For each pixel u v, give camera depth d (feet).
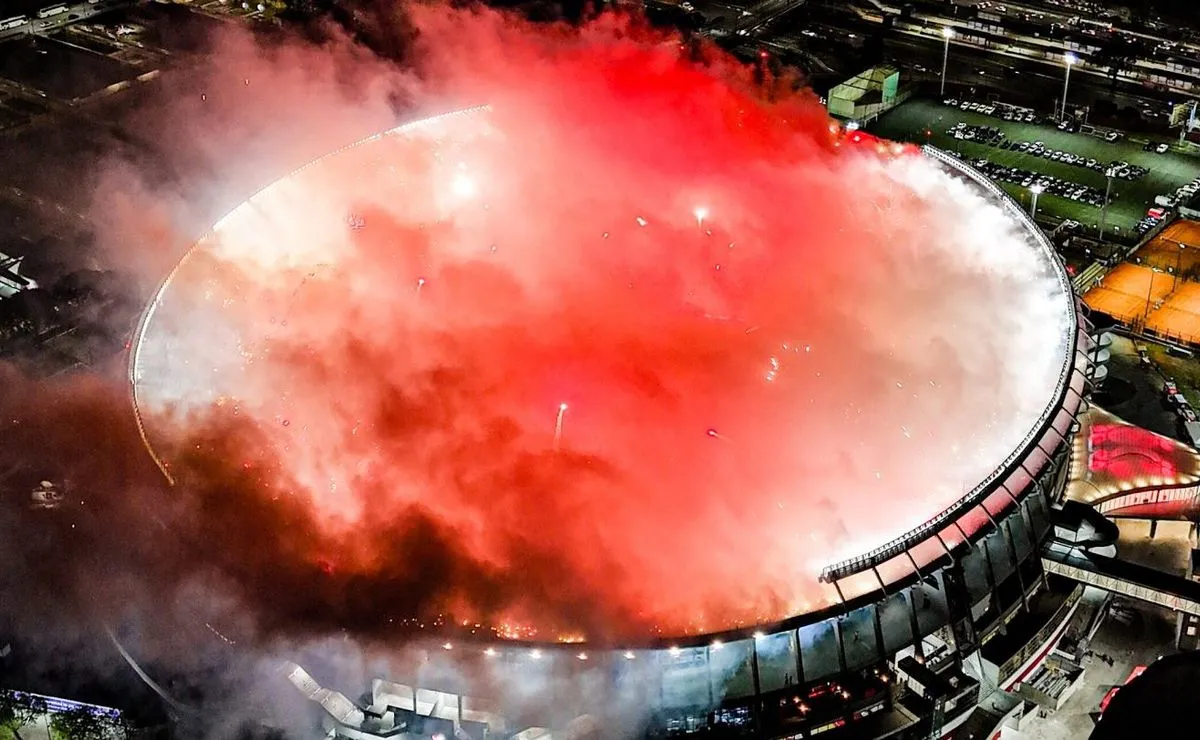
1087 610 248.73
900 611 212.43
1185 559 260.01
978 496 221.66
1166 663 210.59
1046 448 238.07
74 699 239.91
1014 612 228.63
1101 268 396.78
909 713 204.54
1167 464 280.72
